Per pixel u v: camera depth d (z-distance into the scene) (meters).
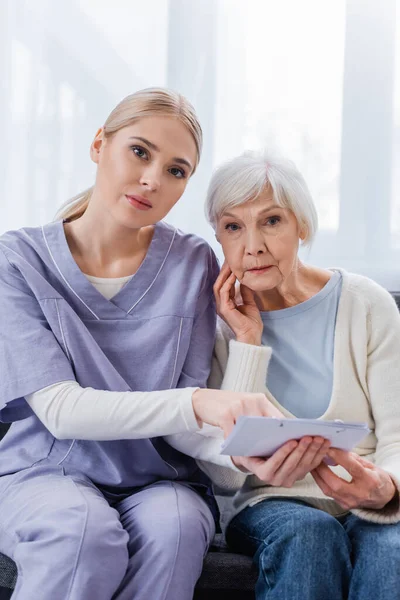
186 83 1.95
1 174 1.95
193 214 1.92
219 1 1.94
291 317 1.38
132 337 1.32
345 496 1.15
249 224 1.31
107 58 1.96
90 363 1.27
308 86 1.92
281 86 1.93
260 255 1.31
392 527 1.15
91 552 1.06
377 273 1.88
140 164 1.27
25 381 1.21
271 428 1.04
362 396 1.34
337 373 1.33
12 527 1.16
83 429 1.18
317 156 1.91
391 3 1.91
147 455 1.28
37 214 1.95
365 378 1.35
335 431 1.07
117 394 1.19
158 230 1.41
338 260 1.89
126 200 1.28
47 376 1.21
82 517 1.09
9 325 1.25
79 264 1.36
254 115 1.93
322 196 1.91
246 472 1.23
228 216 1.33
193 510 1.18
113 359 1.31
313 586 1.07
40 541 1.08
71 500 1.14
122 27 1.96
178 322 1.33
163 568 1.10
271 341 1.39
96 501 1.15
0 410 1.26
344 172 1.91
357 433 1.07
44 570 1.05
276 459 1.11
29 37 1.96
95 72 1.96
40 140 1.95
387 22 1.91
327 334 1.36
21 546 1.10
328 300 1.38
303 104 1.92
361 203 1.90
